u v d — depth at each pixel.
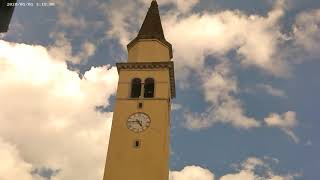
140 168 53.91
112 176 53.34
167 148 58.69
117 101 60.72
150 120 58.19
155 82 62.72
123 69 64.88
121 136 56.88
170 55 70.50
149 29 71.12
